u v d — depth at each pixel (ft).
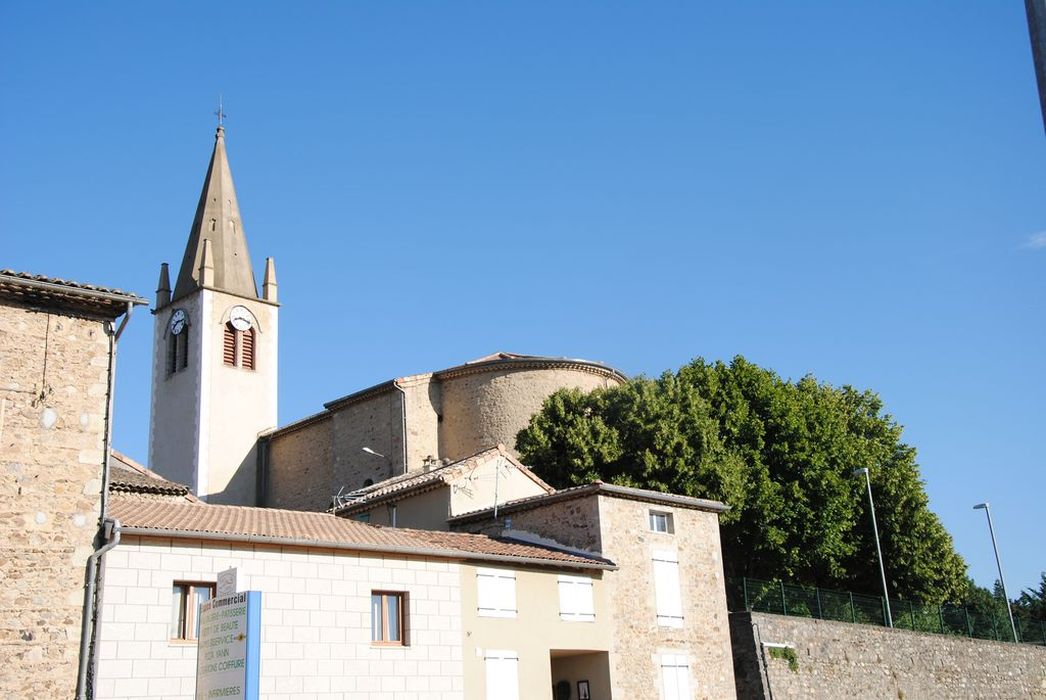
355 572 88.38
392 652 88.53
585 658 105.29
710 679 112.98
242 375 219.61
